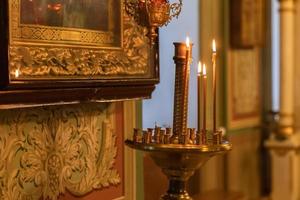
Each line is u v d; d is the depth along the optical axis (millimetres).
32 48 1676
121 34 2029
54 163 1926
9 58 1590
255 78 4734
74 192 2023
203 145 1647
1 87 1592
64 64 1775
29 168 1824
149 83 2162
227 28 4168
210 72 3643
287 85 4703
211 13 3926
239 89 4430
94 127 2121
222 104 4129
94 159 2125
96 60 1911
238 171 4426
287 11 4707
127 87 2061
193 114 3328
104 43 1973
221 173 4125
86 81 1854
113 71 1976
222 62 4117
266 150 4914
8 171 1748
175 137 1706
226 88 4156
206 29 3846
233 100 4324
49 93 1733
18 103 1648
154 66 2178
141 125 2443
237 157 4402
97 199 2152
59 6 1797
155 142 1694
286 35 4715
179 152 1623
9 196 1750
